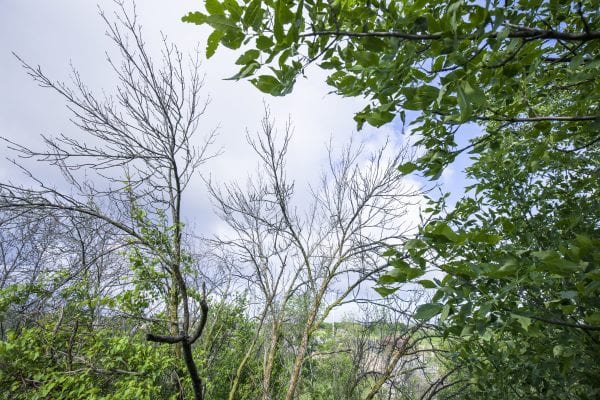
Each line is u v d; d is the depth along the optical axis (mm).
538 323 1744
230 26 1156
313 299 6449
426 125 2023
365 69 1500
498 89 1827
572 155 2695
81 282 5438
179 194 5645
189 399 5133
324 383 6535
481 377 2652
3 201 4750
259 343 7258
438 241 1294
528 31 1370
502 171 2846
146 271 5527
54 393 4547
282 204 6031
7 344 4508
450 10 1175
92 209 5191
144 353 4805
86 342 5195
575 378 2141
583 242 1106
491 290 1447
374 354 6207
